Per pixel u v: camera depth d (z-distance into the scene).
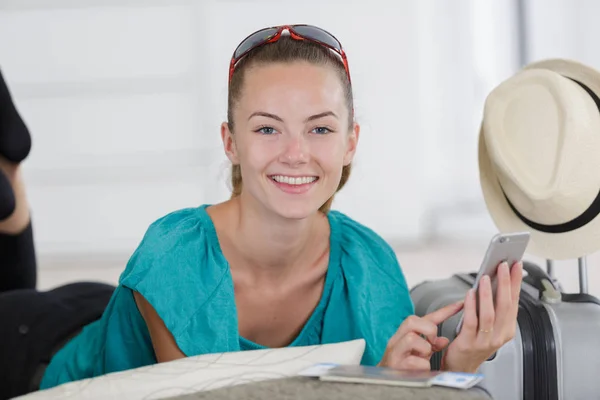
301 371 1.46
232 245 2.06
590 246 2.00
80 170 7.32
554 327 1.90
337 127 1.87
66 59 7.22
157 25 7.24
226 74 7.27
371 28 7.43
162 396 1.44
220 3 7.25
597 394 1.90
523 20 7.50
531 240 2.13
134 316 2.04
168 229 2.03
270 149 1.85
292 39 1.89
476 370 1.81
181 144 7.31
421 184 7.58
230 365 1.51
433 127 7.59
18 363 2.30
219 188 7.29
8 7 7.14
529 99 2.04
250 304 2.11
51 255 7.36
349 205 7.55
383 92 7.49
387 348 1.79
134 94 7.28
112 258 7.36
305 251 2.11
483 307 1.68
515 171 2.04
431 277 6.07
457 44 7.53
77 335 2.38
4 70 7.20
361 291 2.12
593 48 7.50
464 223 7.62
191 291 1.94
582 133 1.94
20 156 2.98
